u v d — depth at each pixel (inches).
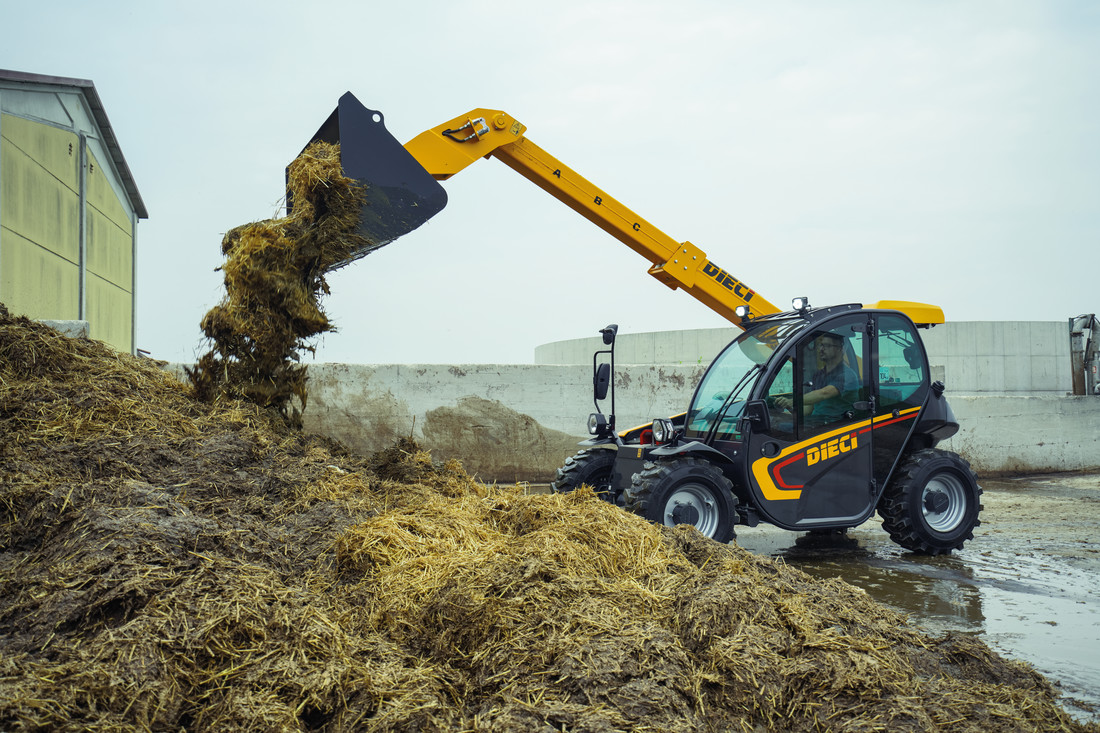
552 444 339.6
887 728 86.6
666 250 257.9
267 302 200.8
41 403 166.9
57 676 83.7
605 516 148.5
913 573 189.2
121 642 90.0
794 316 223.1
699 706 90.5
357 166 207.2
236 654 93.3
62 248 479.8
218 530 125.8
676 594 117.9
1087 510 289.6
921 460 213.0
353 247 207.6
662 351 699.4
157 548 110.9
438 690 94.3
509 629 104.1
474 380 332.5
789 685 95.7
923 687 98.3
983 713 93.7
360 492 169.9
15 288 412.2
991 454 404.8
